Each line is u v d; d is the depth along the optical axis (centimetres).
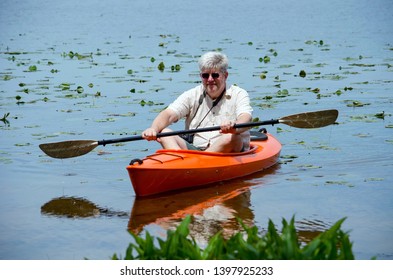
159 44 4056
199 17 5828
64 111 2269
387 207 1338
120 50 3934
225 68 1584
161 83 2767
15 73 3133
